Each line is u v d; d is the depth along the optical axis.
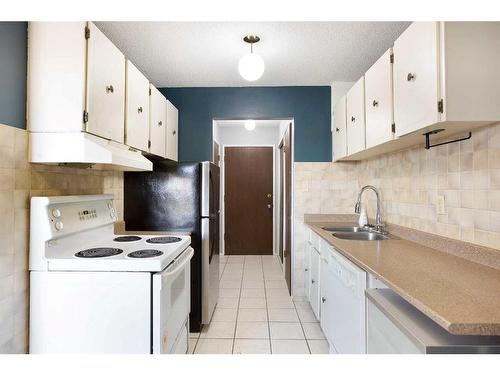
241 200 5.14
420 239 1.90
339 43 2.23
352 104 2.41
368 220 2.73
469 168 1.51
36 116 1.44
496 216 1.35
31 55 1.45
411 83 1.49
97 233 1.89
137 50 2.33
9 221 1.33
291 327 2.49
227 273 4.01
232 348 2.16
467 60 1.26
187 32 2.07
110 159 1.46
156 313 1.39
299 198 3.12
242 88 3.17
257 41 2.19
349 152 2.50
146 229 2.49
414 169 2.02
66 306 1.40
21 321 1.38
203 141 3.16
